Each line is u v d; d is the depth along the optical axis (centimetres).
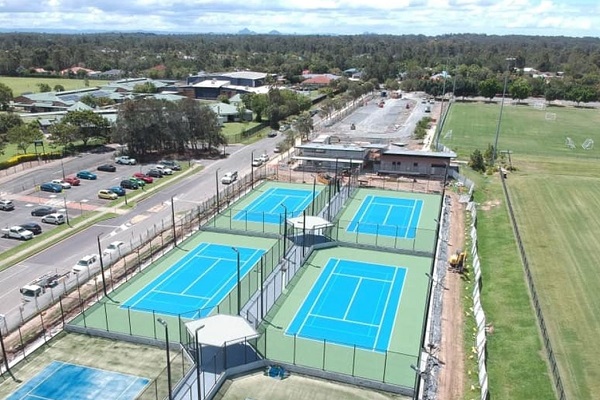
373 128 14238
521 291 5012
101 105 15738
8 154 10738
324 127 14225
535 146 12181
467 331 4378
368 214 7400
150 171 9225
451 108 18738
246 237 6519
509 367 3878
